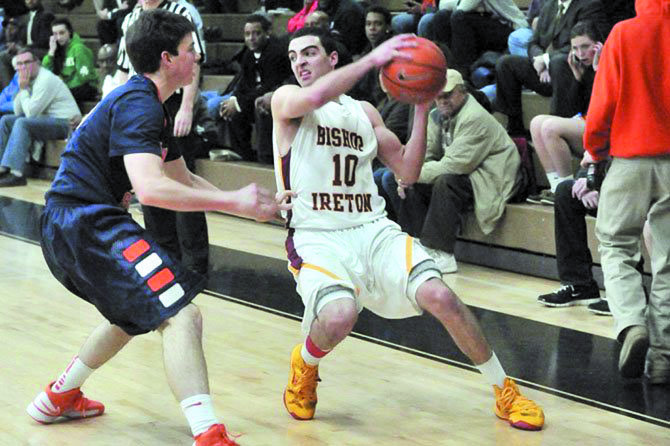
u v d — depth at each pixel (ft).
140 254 16.02
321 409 19.07
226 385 20.40
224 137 42.70
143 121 15.61
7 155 48.19
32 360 21.93
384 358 22.50
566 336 24.59
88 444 17.12
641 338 20.07
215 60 50.24
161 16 16.16
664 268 20.72
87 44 59.21
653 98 20.36
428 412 18.98
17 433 17.61
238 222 40.40
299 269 17.80
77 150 16.44
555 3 34.50
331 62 18.26
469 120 31.35
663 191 20.59
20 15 59.31
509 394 18.31
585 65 31.30
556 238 27.89
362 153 18.16
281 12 48.14
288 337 24.18
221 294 28.48
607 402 19.70
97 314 26.12
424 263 17.65
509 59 35.27
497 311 27.07
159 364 21.66
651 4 20.34
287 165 18.01
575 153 31.55
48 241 16.52
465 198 31.68
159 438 17.42
